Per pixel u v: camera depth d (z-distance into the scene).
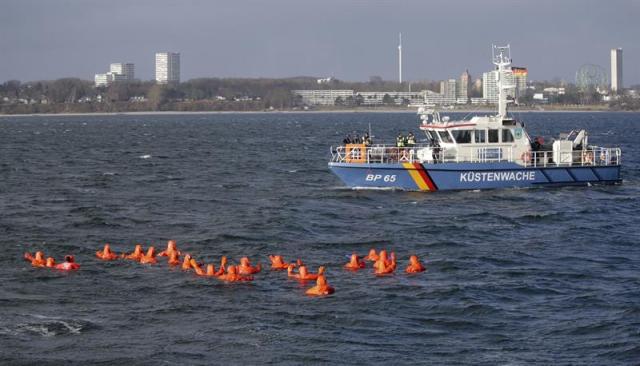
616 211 80.06
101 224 75.50
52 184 106.75
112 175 118.25
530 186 90.25
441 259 60.72
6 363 41.25
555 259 61.00
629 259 60.97
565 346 43.25
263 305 49.78
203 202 89.62
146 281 54.88
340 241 67.75
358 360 41.66
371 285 53.84
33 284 54.16
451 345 43.56
